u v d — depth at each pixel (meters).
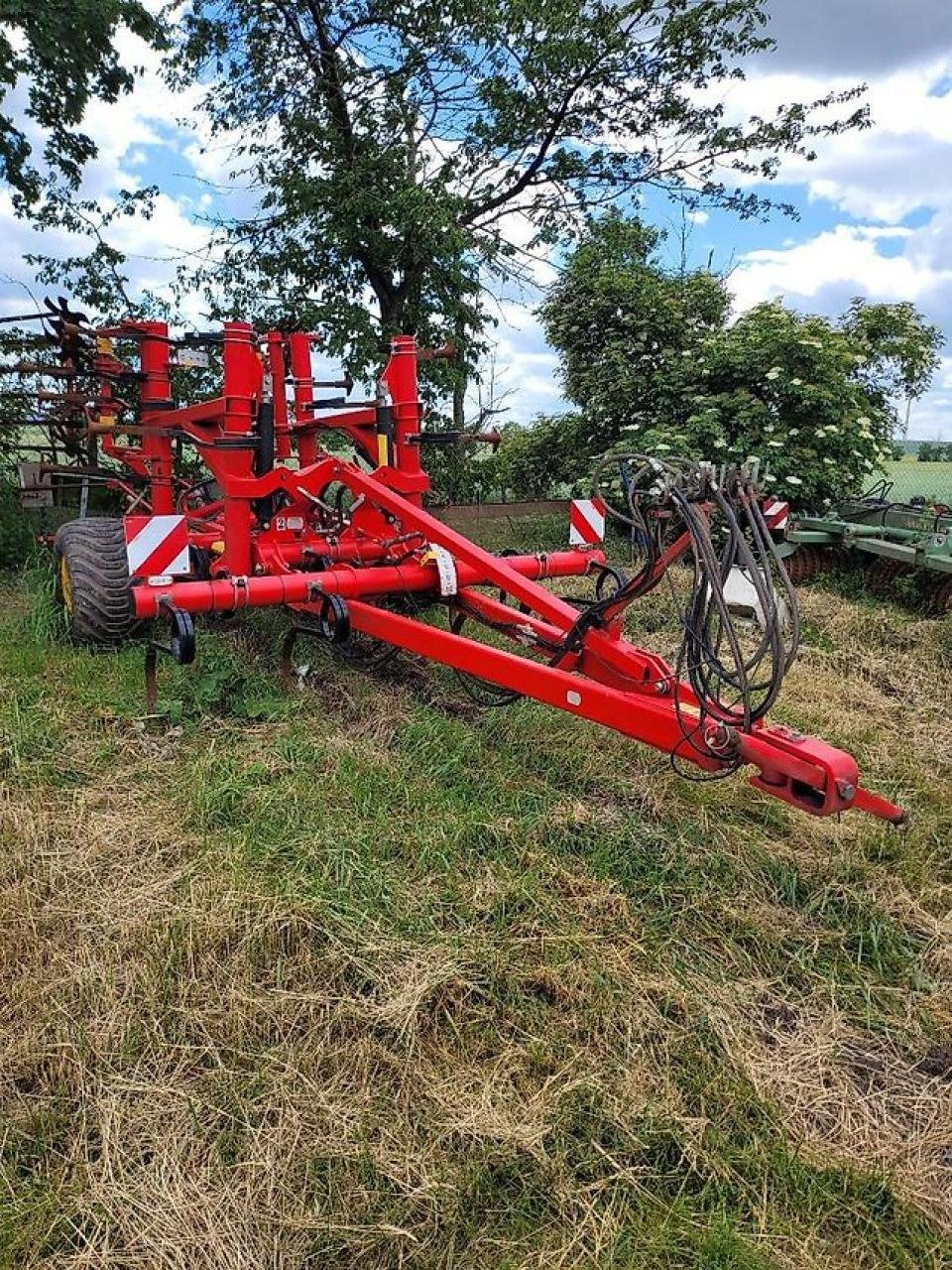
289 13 9.82
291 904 3.08
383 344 10.06
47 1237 2.08
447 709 4.98
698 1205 2.24
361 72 10.14
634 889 3.41
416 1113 2.42
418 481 5.26
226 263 10.43
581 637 3.76
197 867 3.34
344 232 9.56
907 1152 2.43
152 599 4.17
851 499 8.68
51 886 3.24
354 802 3.85
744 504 3.02
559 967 2.91
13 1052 2.54
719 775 3.33
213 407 5.41
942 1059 2.76
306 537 5.29
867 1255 2.16
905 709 5.38
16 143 10.06
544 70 9.73
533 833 3.69
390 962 2.89
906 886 3.55
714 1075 2.59
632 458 3.30
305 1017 2.70
